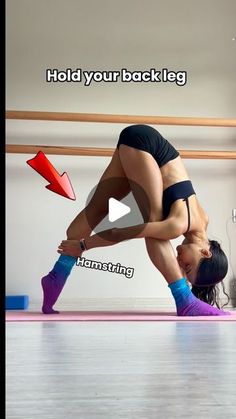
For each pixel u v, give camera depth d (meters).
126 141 2.67
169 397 0.71
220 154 3.57
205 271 2.72
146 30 3.76
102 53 3.74
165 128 3.70
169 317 2.48
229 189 3.72
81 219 2.74
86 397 0.71
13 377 0.89
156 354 1.21
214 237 3.69
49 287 2.71
